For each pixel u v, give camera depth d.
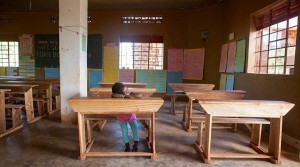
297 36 3.61
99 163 2.84
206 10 7.73
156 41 8.48
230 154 2.99
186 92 4.17
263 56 5.05
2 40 8.88
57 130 4.20
